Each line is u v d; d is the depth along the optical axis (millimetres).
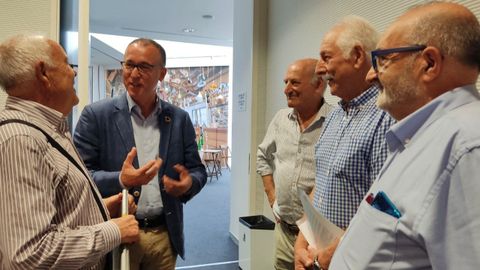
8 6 2186
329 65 1224
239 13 3803
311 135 1888
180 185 1620
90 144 1656
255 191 3186
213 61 10062
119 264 1058
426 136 701
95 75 10211
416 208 648
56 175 951
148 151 1728
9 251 844
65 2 2336
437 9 709
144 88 1651
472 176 579
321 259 1091
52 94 1042
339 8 1952
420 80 721
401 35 736
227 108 10109
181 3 4676
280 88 2855
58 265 887
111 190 1526
